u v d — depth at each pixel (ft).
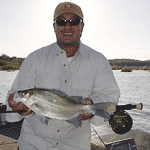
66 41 5.88
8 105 5.67
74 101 5.67
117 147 8.02
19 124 14.40
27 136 6.18
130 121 5.56
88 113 5.59
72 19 5.73
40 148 5.99
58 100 5.54
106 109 5.51
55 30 6.06
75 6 5.80
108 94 6.26
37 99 5.41
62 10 5.62
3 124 13.98
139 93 42.19
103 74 6.38
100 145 8.19
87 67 6.35
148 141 8.84
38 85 6.32
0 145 9.68
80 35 6.26
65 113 5.56
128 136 9.26
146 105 27.86
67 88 6.26
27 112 5.59
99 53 6.64
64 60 6.27
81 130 6.29
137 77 104.01
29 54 6.57
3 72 152.87
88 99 5.76
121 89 50.11
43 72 6.26
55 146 6.13
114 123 5.55
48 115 5.49
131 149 8.10
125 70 180.45
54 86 6.18
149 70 197.36
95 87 6.47
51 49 6.50
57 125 6.10
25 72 6.27
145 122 19.02
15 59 195.52
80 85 6.25
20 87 6.02
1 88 51.34
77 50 6.37
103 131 13.67
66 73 6.28
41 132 6.15
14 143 9.99
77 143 6.23
